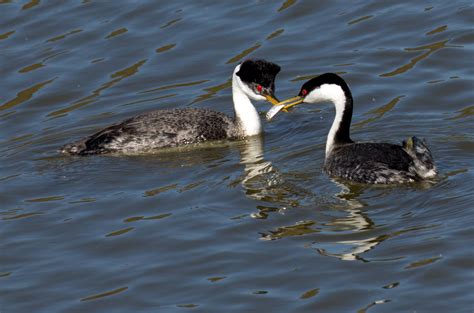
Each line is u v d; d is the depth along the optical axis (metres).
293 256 13.55
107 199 15.96
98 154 17.95
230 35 22.19
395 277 12.74
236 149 18.16
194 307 12.54
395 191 15.04
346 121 16.73
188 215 15.15
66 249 14.43
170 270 13.54
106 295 13.05
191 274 13.38
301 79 20.53
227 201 15.52
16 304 13.03
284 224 14.52
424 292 12.34
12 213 15.71
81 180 16.83
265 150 17.95
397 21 22.09
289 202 15.23
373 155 15.56
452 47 20.94
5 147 18.61
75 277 13.59
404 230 13.89
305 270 13.15
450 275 12.66
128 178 16.81
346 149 16.17
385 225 14.11
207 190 16.02
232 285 12.98
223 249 13.97
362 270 12.98
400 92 19.58
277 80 20.61
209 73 21.14
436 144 16.86
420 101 19.14
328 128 18.75
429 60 20.62
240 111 18.83
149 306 12.67
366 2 22.95
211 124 18.70
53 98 20.58
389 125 18.19
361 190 15.27
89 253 14.25
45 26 22.95
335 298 12.43
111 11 23.38
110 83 21.02
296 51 21.50
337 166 15.94
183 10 23.25
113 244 14.45
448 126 17.81
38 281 13.58
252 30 22.30
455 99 19.09
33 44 22.39
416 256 13.16
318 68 20.84
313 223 14.45
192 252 13.98
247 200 15.46
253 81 18.64
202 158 17.70
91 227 15.04
